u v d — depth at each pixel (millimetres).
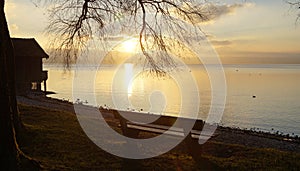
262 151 9375
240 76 129375
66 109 22172
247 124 27781
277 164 7895
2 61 5980
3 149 5824
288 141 14109
